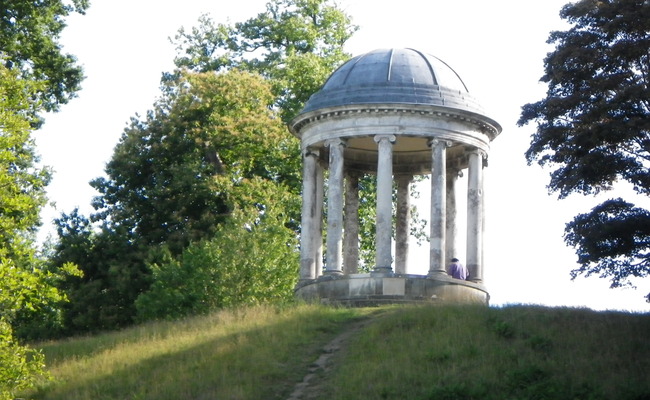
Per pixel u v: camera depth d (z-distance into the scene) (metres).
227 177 73.88
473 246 63.19
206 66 82.19
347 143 63.88
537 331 47.25
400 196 68.62
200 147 76.00
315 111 62.59
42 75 69.88
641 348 45.12
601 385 40.97
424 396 40.47
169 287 63.22
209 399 41.72
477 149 63.69
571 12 56.53
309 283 61.88
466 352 44.84
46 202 61.34
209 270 62.16
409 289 60.03
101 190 76.81
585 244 53.75
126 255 73.81
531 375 41.91
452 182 66.94
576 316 49.97
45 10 69.62
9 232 46.69
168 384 43.81
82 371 48.09
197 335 51.38
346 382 42.66
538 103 57.03
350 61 65.44
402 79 62.56
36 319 74.38
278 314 54.91
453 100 62.50
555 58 55.94
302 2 82.75
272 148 77.06
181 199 74.31
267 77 81.50
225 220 68.50
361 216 79.81
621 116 53.66
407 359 44.59
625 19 54.47
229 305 60.66
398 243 68.25
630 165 53.62
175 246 72.50
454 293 60.69
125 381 45.41
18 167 61.28
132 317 69.62
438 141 62.12
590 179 54.31
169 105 77.19
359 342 47.94
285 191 75.00
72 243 74.12
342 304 60.03
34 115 67.62
